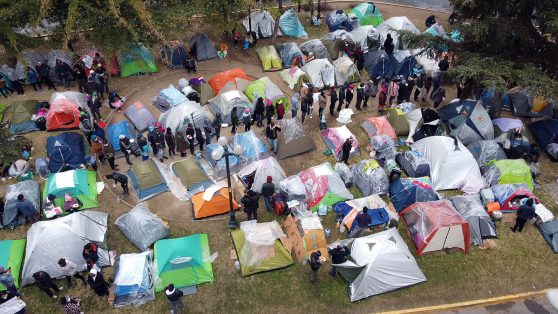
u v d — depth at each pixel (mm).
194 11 23047
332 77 23266
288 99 22141
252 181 16672
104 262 14406
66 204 15852
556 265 15250
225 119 20656
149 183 16922
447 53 22141
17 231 15578
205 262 14477
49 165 17672
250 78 24172
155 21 21719
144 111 20234
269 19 27516
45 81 22641
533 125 20641
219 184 17609
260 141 18766
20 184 16438
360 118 21641
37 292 13711
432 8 32812
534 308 14102
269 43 27344
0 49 24969
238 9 24953
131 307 13344
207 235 15523
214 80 22625
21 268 14312
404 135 20359
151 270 14062
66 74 22500
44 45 22172
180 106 19500
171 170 18031
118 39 21312
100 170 18203
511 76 18078
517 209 16109
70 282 13867
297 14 30469
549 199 17625
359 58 24547
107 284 13477
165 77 24219
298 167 18703
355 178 17734
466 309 13938
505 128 19641
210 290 13906
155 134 18047
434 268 14867
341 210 16109
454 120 20312
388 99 23062
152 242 14906
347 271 13805
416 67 24156
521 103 21797
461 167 17625
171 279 13711
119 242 15258
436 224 14695
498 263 15180
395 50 25750
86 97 21094
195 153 19141
